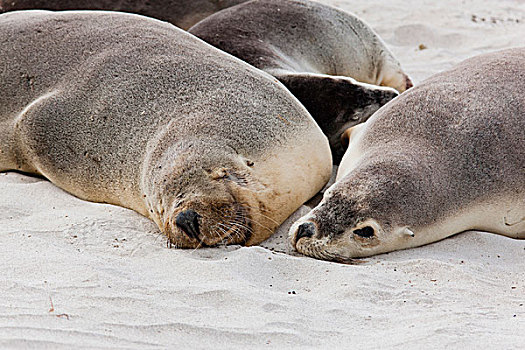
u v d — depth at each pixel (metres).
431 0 57.00
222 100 23.11
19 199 23.73
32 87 26.16
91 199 24.77
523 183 21.66
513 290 18.12
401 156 21.45
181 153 21.59
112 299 16.03
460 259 20.08
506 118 22.09
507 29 49.34
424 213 20.73
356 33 34.78
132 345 13.83
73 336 14.01
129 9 38.97
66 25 27.09
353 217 20.44
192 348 14.02
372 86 28.03
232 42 30.92
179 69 24.19
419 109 23.02
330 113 27.83
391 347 14.26
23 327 14.20
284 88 24.80
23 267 17.81
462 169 21.41
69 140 24.62
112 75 24.70
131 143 23.34
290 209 22.64
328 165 24.27
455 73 24.47
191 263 18.89
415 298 17.27
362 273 18.50
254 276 18.42
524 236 22.58
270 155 22.34
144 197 22.52
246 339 14.61
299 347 14.43
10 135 26.30
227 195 20.77
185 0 39.31
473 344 14.27
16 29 27.55
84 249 19.84
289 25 32.59
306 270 18.80
